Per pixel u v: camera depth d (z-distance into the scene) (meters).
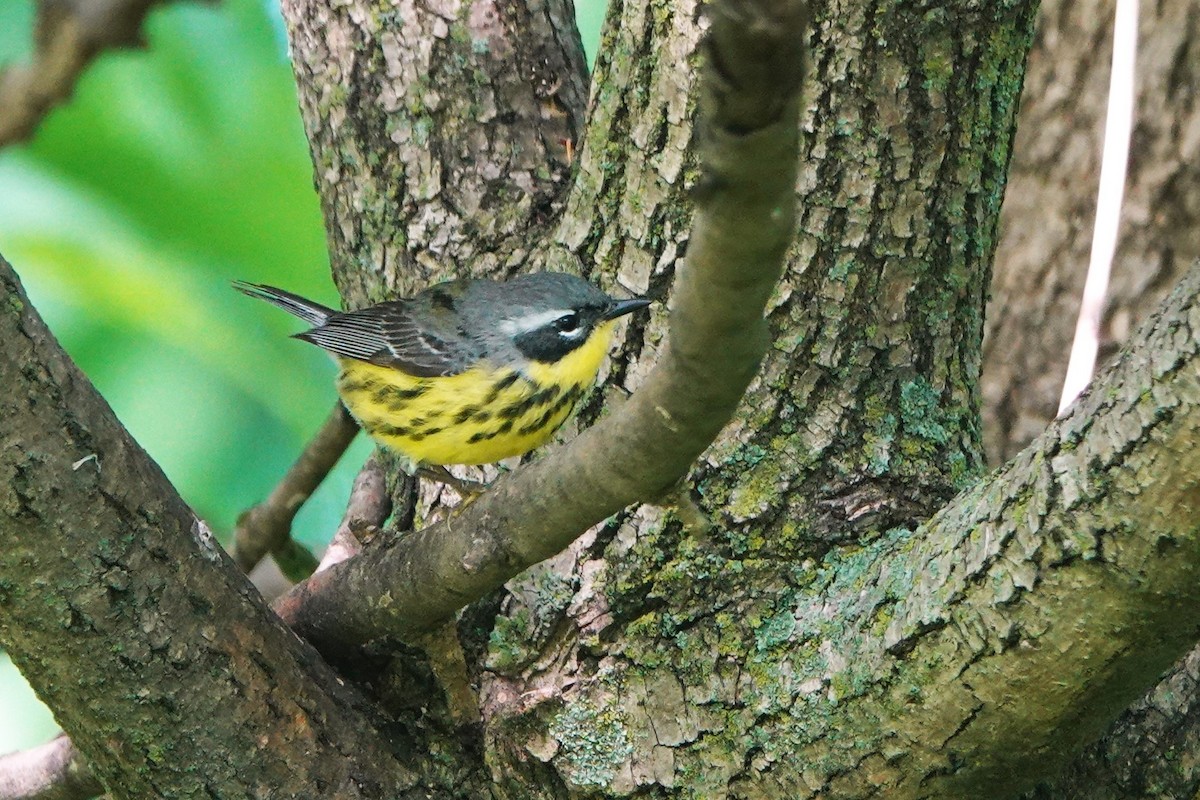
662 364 6.38
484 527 7.93
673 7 8.89
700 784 8.46
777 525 8.77
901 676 7.79
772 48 4.53
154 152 14.39
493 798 8.94
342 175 10.46
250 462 15.56
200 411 15.43
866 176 8.87
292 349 15.16
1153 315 6.92
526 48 10.39
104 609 7.69
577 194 9.53
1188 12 11.91
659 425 6.62
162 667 7.90
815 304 8.95
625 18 9.16
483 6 10.33
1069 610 7.11
